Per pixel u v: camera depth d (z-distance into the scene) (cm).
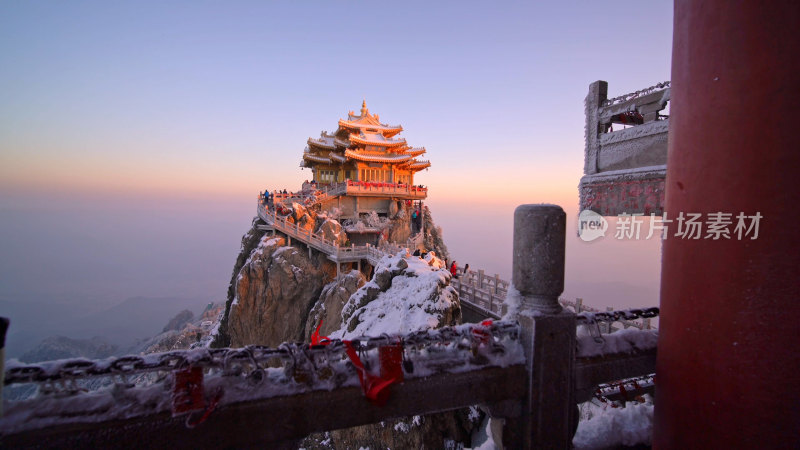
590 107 603
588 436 417
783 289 257
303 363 260
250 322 2542
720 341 284
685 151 311
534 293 338
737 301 274
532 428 326
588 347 363
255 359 250
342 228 3044
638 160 509
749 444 271
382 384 267
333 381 266
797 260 252
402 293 1294
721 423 285
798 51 247
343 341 276
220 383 240
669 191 334
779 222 255
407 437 993
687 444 311
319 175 4022
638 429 427
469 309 1547
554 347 331
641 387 565
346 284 2164
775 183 256
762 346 265
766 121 258
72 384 214
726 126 277
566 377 339
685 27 314
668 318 333
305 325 2414
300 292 2492
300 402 257
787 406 258
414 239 3225
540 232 330
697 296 301
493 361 318
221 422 237
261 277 2553
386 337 287
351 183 3209
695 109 301
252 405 244
